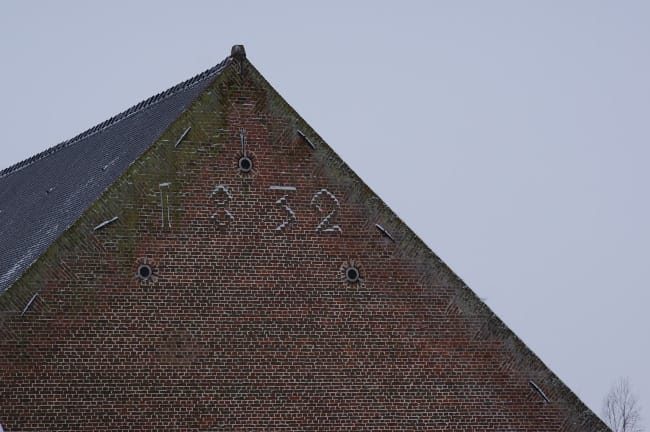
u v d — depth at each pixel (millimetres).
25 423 54438
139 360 55969
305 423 57312
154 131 61094
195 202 57562
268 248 58094
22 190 74688
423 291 59219
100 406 55312
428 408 58500
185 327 56656
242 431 56656
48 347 55062
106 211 56375
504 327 59562
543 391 59438
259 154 58562
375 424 57969
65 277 55562
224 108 58438
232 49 58938
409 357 58656
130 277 56312
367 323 58531
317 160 59156
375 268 58969
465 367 59062
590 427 59531
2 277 59188
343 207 59094
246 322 57375
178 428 56000
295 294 58062
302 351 57750
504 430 58969
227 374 56844
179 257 57062
